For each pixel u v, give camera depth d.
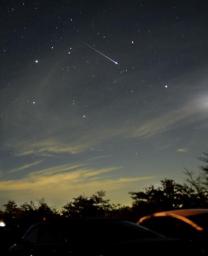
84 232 6.36
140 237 6.26
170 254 5.66
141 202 15.27
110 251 5.59
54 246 6.26
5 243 10.51
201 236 7.22
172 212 8.42
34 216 17.05
